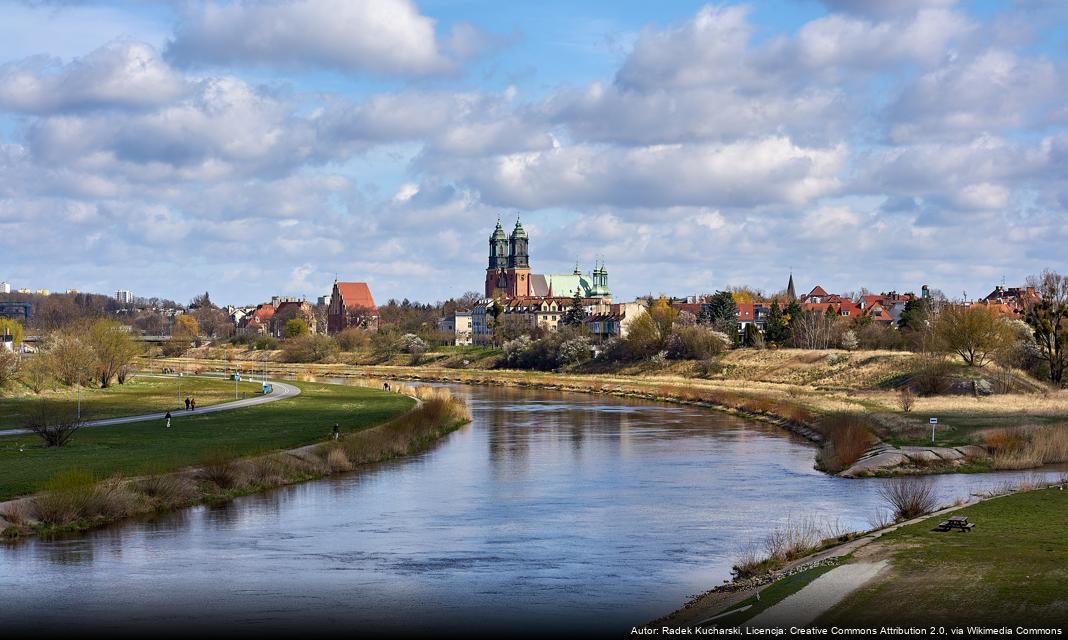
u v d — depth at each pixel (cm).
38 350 17162
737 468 7562
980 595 3306
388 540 5044
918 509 5134
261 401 13912
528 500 6219
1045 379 14062
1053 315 14175
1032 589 3359
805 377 16262
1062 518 4741
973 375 13012
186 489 6138
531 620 3634
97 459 7212
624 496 6334
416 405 13075
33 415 9012
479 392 17275
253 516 5697
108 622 3619
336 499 6278
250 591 4056
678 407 13638
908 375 14312
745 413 12131
